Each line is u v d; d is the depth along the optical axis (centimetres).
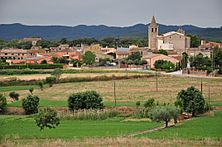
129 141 7869
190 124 10781
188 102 12719
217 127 10075
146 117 12562
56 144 7788
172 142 7762
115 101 15200
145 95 17075
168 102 14788
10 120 12275
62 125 11181
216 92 17325
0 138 8781
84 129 10306
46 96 17550
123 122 11738
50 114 10356
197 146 7406
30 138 8819
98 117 12594
